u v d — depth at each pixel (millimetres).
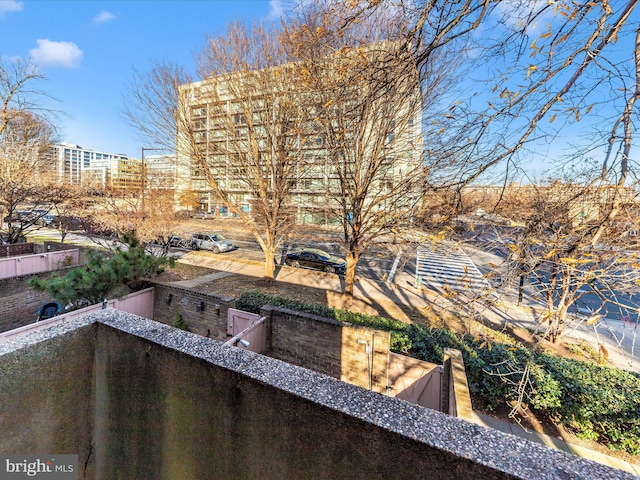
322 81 4117
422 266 12695
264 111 8227
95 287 6023
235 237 19188
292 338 5516
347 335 5016
